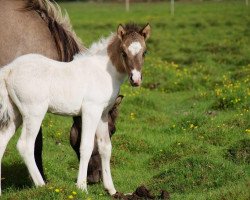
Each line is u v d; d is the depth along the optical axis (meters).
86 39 31.38
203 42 30.19
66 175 11.79
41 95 9.53
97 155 10.60
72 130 10.62
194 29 34.41
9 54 10.84
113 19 41.44
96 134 10.13
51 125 15.19
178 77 22.55
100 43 10.06
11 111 9.69
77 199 8.97
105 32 34.22
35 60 9.70
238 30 32.88
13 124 9.78
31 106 9.52
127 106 17.44
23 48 10.84
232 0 51.06
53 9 11.20
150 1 59.75
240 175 10.36
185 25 35.81
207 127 14.30
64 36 11.12
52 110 9.79
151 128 15.46
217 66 25.16
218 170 10.46
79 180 9.61
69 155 13.25
